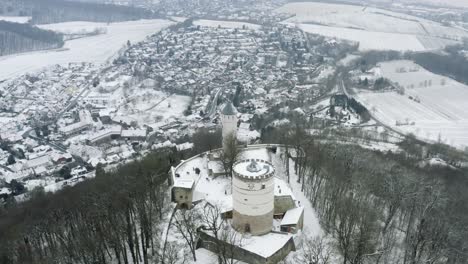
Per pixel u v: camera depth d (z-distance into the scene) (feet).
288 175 635.25
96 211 483.51
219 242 444.55
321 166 629.10
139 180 572.51
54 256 486.38
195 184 583.17
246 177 454.40
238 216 475.72
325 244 474.08
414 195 549.95
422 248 447.42
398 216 559.79
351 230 468.34
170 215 524.11
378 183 597.11
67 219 558.15
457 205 587.68
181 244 472.85
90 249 439.22
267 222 476.95
